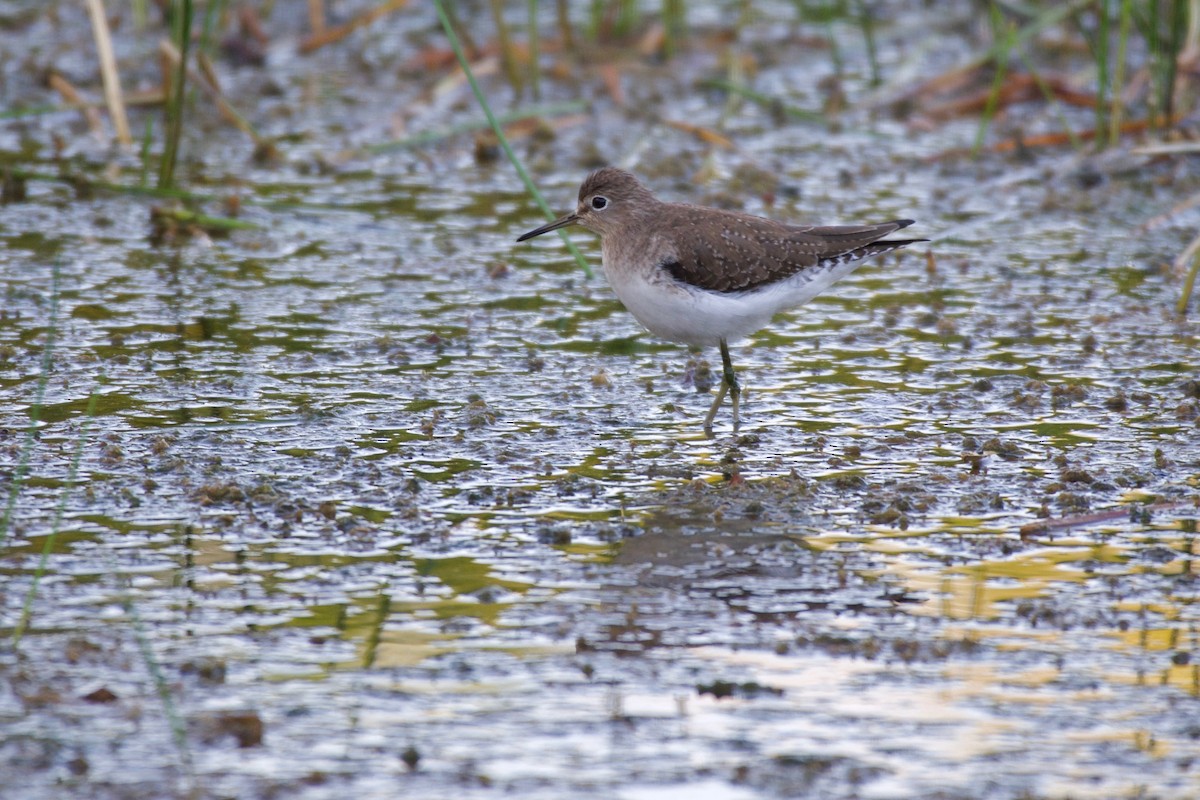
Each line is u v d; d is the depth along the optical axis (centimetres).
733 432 1229
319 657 857
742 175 1934
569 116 2166
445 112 2162
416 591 939
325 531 1023
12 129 2059
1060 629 895
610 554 997
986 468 1145
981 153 2039
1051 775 747
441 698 817
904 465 1152
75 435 1183
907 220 1316
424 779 742
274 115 2142
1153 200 1872
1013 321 1502
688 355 1432
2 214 1772
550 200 1869
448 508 1066
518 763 758
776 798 729
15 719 786
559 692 825
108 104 1950
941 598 935
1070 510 1063
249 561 976
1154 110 1977
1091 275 1639
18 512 1036
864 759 762
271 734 780
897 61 2414
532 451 1180
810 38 2494
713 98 2262
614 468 1148
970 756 764
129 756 757
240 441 1184
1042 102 2203
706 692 826
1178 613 912
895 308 1547
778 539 1021
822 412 1276
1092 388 1318
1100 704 812
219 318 1489
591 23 2370
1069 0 2312
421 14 2570
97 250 1672
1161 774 747
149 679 829
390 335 1454
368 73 2319
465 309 1543
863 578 962
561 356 1420
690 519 1053
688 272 1241
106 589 933
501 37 2173
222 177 1916
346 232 1766
